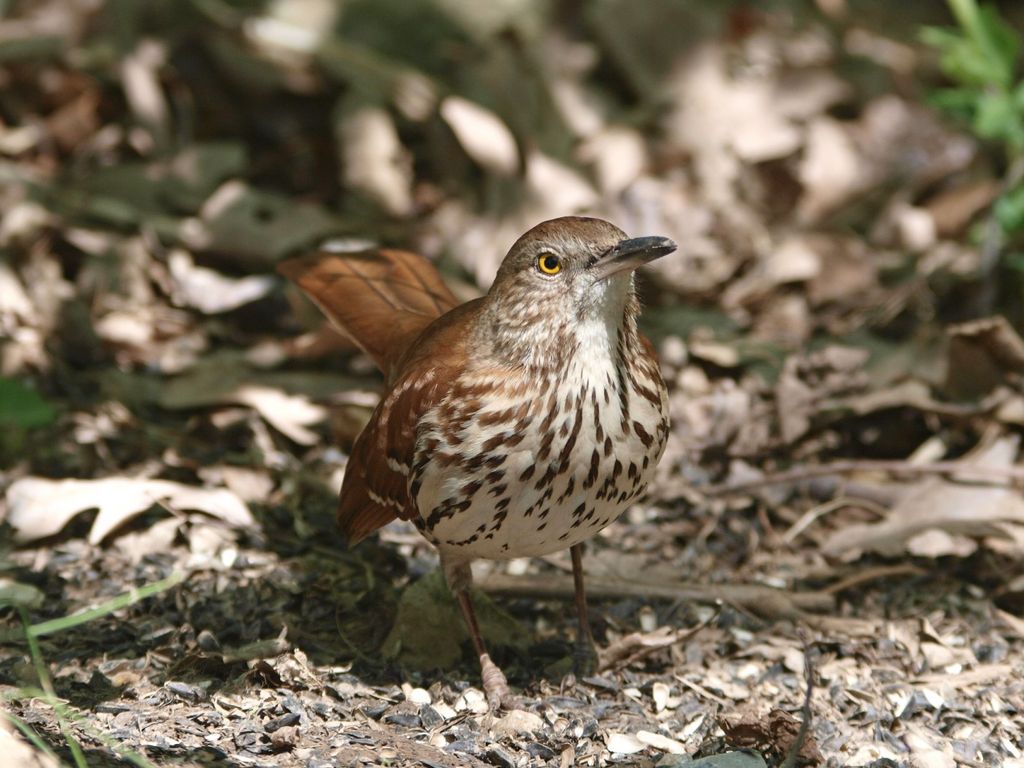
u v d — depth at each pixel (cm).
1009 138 1230
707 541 989
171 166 1301
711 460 1077
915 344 1164
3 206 1217
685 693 808
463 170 1334
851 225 1348
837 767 727
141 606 864
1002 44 1249
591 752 740
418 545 966
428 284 953
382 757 707
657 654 845
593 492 736
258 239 1230
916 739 760
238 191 1256
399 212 1298
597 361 721
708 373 1158
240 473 1015
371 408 1082
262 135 1360
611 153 1340
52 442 1026
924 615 901
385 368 896
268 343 1167
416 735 748
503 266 742
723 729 735
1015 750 756
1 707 687
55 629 775
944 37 1283
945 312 1231
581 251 713
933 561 959
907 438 1085
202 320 1191
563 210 1284
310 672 793
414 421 753
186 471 1011
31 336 1123
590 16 1445
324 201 1322
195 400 1084
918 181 1380
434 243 1273
